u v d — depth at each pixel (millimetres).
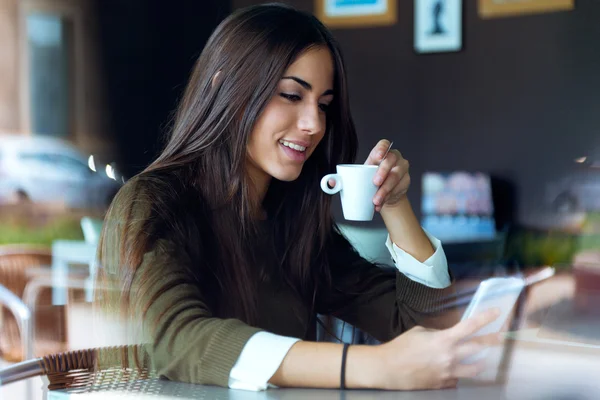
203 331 996
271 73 1224
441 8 4180
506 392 938
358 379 938
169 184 1216
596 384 980
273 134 1248
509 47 4035
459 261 3271
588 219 3766
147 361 1035
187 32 5414
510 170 4059
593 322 1277
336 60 1291
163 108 5699
